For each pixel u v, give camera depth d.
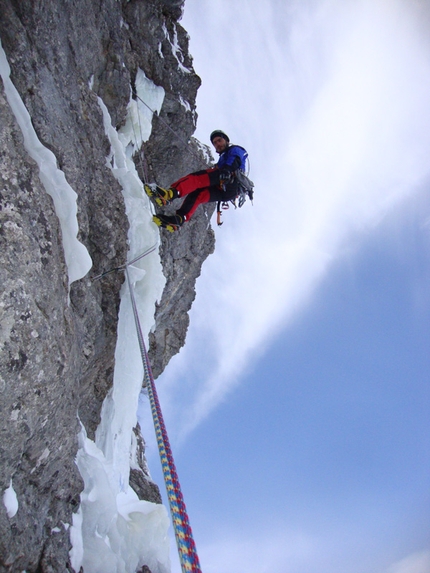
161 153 6.62
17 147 2.56
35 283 2.42
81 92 4.14
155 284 4.84
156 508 3.94
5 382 2.19
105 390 4.49
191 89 6.84
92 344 3.82
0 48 2.74
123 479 4.35
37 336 2.38
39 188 2.64
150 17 5.95
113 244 4.17
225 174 4.44
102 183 4.15
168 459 1.82
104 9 4.95
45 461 2.64
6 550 2.21
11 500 2.28
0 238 2.28
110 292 4.23
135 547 3.51
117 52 5.12
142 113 5.79
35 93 3.15
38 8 3.30
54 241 2.72
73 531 2.86
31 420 2.38
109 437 4.30
